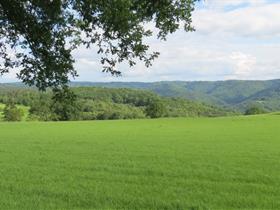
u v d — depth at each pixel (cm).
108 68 1151
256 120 9731
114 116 15162
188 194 1955
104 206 1745
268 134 6128
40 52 1103
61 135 6103
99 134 6275
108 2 1021
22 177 2464
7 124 9175
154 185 2192
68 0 1040
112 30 1084
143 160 3266
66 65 1117
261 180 2327
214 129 7312
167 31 1137
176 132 6650
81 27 1087
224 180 2342
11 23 1070
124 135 6044
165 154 3681
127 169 2777
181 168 2802
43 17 1059
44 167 2892
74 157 3484
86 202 1812
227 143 4784
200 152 3834
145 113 16012
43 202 1814
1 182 2292
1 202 1802
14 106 13050
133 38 1120
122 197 1892
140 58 1152
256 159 3272
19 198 1891
